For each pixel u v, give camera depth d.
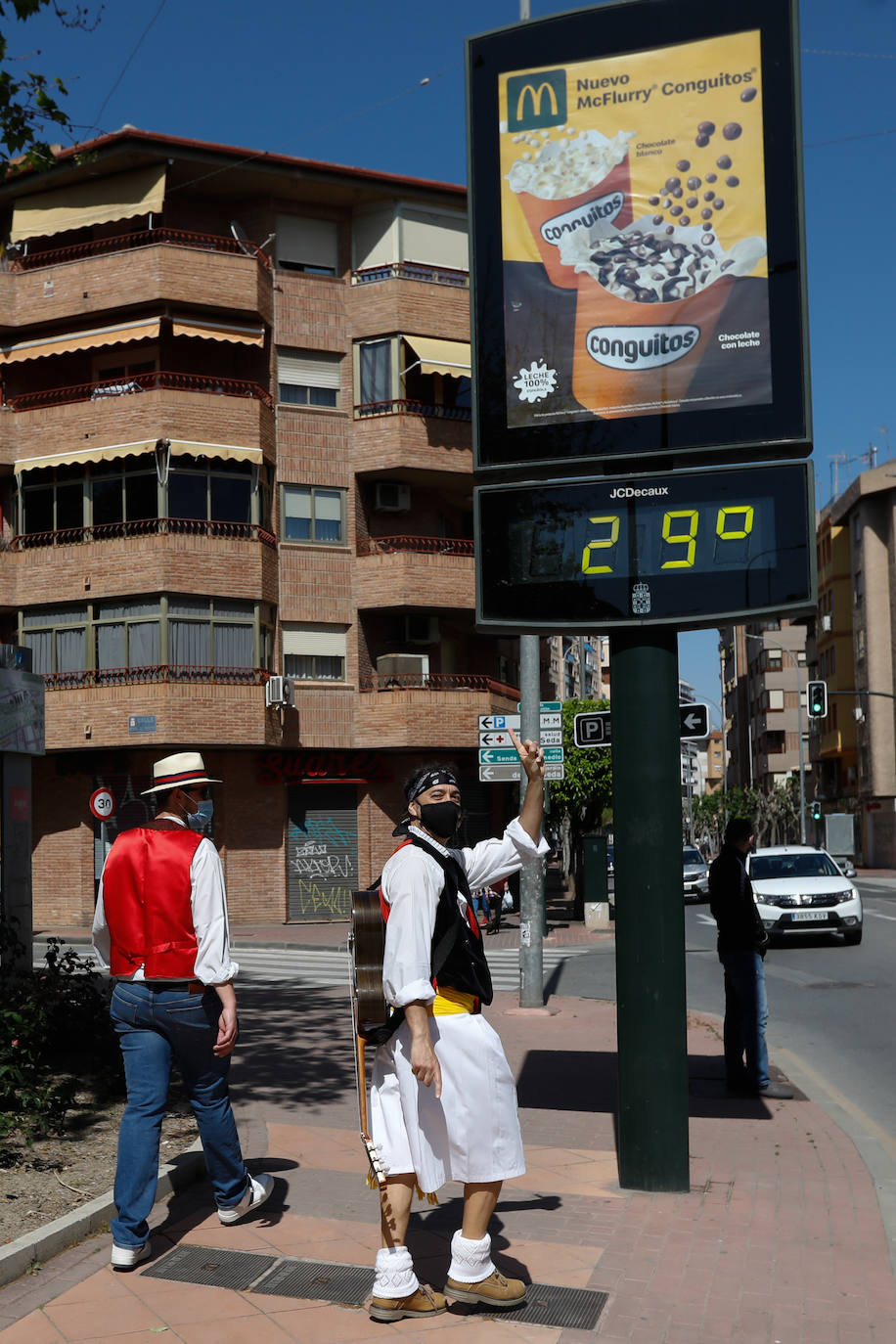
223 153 29.53
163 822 5.15
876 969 16.58
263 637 29.45
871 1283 4.73
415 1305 4.40
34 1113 6.74
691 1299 4.56
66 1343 4.11
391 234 31.48
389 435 30.72
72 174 29.89
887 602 63.16
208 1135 5.22
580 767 27.83
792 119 6.18
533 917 13.22
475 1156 4.37
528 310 6.46
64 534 29.39
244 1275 4.74
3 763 11.42
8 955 9.31
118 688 28.00
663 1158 5.93
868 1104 8.58
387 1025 4.42
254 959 20.84
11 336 30.06
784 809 86.12
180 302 28.72
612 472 6.44
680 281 6.26
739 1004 8.55
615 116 6.41
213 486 29.00
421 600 30.67
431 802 4.51
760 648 98.06
